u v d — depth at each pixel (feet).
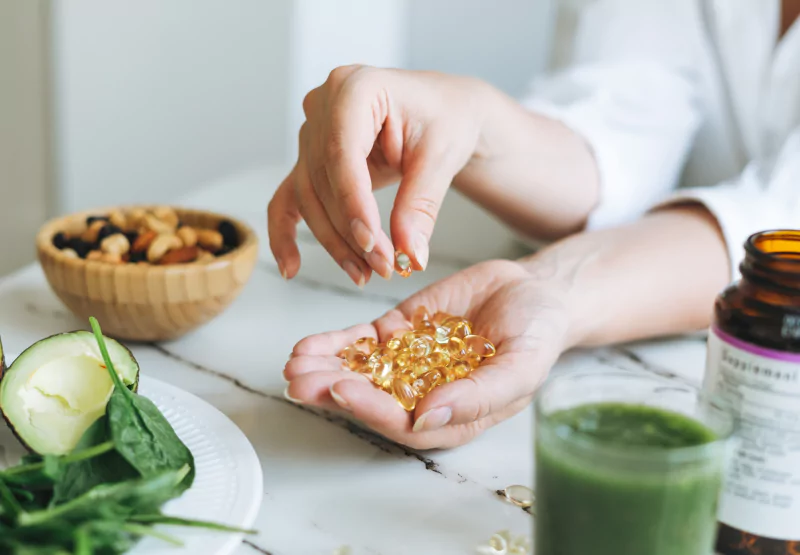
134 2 5.84
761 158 3.52
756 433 1.71
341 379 1.94
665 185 3.43
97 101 6.20
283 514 1.91
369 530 1.88
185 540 1.72
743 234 2.59
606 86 3.44
